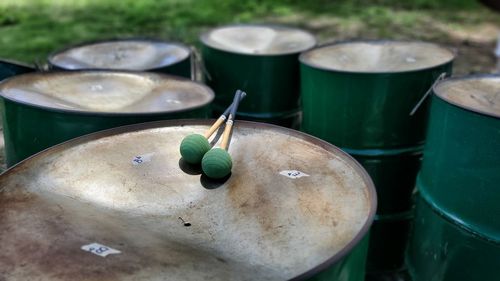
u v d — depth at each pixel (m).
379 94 1.58
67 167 1.15
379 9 5.02
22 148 1.42
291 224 1.01
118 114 1.33
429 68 1.59
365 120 1.62
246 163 1.20
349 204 0.99
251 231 1.02
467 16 4.81
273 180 1.13
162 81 1.72
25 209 1.00
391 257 1.81
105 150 1.21
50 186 1.09
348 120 1.64
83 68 1.80
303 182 1.10
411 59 1.81
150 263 0.89
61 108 1.35
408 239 1.75
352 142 1.66
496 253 1.26
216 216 1.09
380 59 1.84
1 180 1.04
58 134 1.36
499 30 4.34
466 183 1.28
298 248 0.93
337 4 5.24
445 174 1.34
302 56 1.82
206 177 1.18
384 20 4.62
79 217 1.01
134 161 1.20
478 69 3.33
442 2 5.31
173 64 1.89
